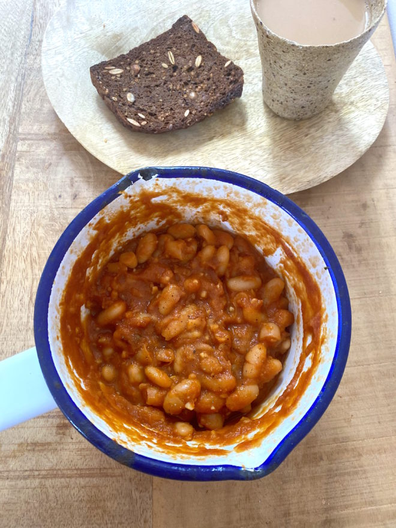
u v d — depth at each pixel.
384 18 0.36
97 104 0.32
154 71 0.33
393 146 0.33
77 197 0.31
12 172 0.32
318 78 0.28
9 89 0.34
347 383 0.28
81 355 0.24
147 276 0.26
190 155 0.31
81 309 0.25
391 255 0.31
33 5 0.36
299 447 0.27
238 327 0.26
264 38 0.28
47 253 0.30
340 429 0.28
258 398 0.26
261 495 0.26
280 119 0.33
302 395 0.22
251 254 0.27
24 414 0.21
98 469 0.26
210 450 0.22
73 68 0.33
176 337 0.25
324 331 0.22
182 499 0.26
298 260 0.24
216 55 0.33
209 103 0.32
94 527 0.26
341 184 0.32
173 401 0.23
